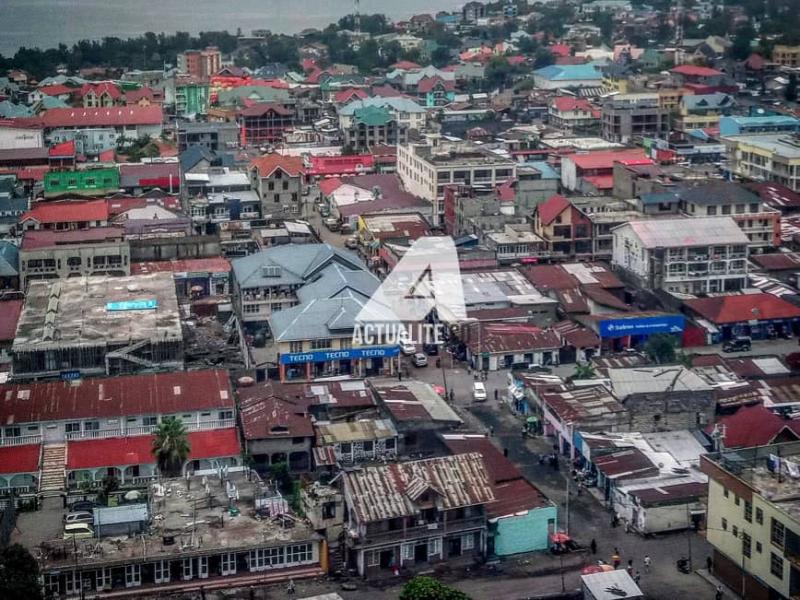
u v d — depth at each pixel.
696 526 122.31
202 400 139.25
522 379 152.25
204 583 109.44
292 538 112.31
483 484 116.06
